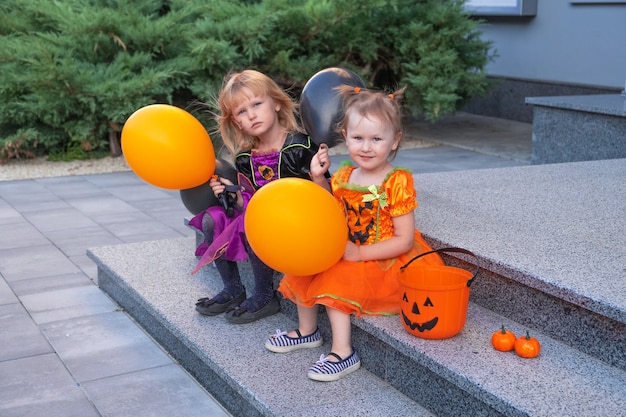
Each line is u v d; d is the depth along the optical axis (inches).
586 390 102.1
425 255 130.3
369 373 128.2
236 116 142.2
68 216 259.9
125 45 357.7
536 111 307.6
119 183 313.1
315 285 127.2
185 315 151.4
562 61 425.7
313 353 134.6
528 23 444.5
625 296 109.3
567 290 112.9
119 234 237.0
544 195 176.6
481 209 162.6
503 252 130.4
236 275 153.5
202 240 187.0
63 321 169.0
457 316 116.1
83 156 356.8
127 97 333.7
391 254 126.1
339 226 118.1
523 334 120.7
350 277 125.4
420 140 400.8
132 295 166.2
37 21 383.6
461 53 398.0
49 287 190.9
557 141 299.9
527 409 97.2
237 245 144.3
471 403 108.7
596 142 282.7
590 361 111.1
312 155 145.9
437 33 389.1
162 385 139.6
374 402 118.3
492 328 122.9
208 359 133.0
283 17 362.9
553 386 103.3
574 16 413.7
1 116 337.7
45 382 139.8
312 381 124.3
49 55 324.5
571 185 188.4
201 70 357.4
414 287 114.8
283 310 152.4
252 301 148.4
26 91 348.5
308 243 114.9
